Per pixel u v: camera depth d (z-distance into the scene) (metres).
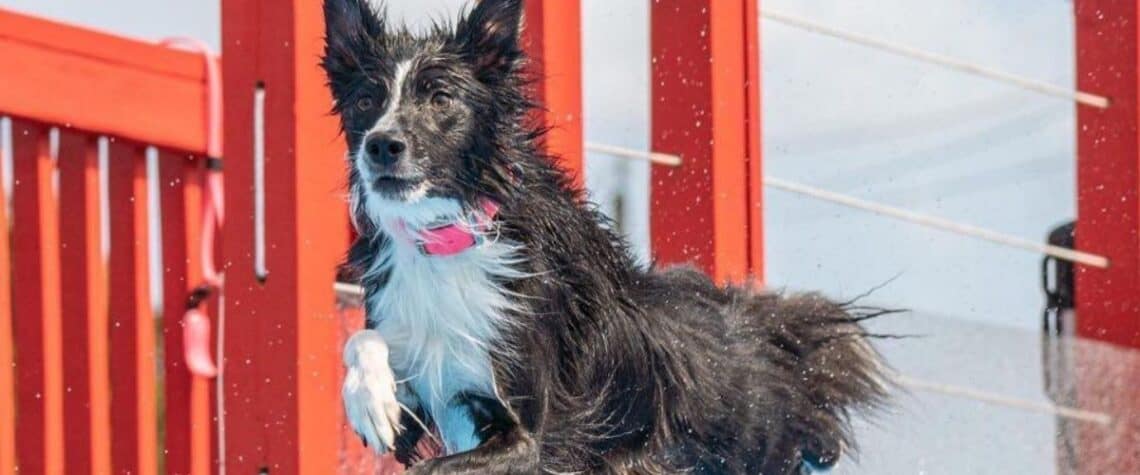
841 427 7.39
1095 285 9.37
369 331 5.95
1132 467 8.98
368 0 6.38
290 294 6.78
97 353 7.28
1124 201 9.30
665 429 6.42
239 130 7.00
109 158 7.52
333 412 6.82
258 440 6.86
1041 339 9.31
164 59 7.48
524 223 6.01
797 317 7.34
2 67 6.90
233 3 7.02
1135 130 9.29
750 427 6.88
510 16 6.11
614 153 7.73
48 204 7.11
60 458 7.12
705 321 6.79
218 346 7.76
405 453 6.23
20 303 7.12
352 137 6.08
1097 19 9.43
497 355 5.96
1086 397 9.13
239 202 7.00
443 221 5.93
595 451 6.21
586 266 6.13
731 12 7.91
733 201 7.89
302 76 6.81
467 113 5.97
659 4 8.00
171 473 7.70
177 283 7.70
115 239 7.52
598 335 6.13
